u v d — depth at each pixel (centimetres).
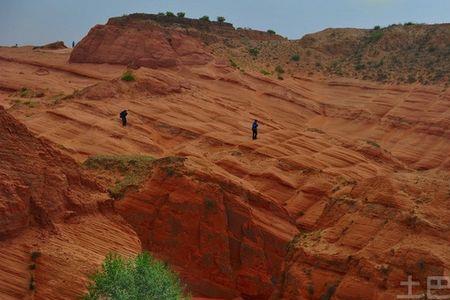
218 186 3622
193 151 5209
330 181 4725
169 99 6275
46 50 10688
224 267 3528
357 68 10406
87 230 2492
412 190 3042
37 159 2419
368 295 2645
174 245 3519
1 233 2097
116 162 3962
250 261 3591
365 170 5225
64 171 2594
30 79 7469
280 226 3784
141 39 8112
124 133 5216
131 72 6431
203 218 3562
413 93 8338
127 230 2700
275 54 10762
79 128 5153
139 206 3566
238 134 5688
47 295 2016
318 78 9656
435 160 6825
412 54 10481
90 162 3994
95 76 7769
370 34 11825
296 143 5497
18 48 10794
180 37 8475
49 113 5325
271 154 5197
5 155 2286
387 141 7331
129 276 1941
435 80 9138
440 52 10206
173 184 3609
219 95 7119
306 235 3350
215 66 8206
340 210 3288
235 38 11381
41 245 2188
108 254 2184
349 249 2917
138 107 5856
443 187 3016
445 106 7838
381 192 3052
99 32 8381
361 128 7619
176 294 2030
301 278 2966
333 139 5881
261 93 7725
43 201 2350
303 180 4819
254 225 3650
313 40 11862
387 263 2675
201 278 3494
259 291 3566
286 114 7419
